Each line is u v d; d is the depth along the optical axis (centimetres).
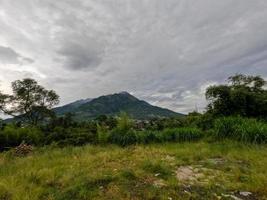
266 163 755
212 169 731
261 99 1548
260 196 538
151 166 715
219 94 1599
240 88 1596
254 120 1355
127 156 928
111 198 522
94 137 1689
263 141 1127
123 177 631
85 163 841
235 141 1180
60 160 945
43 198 563
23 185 634
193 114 1988
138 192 544
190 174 684
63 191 579
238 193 552
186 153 959
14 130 2083
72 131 2197
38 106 4594
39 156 1095
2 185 617
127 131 1491
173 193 535
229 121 1342
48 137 2083
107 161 855
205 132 1455
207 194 536
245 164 783
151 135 1420
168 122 1928
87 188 582
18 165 915
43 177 708
